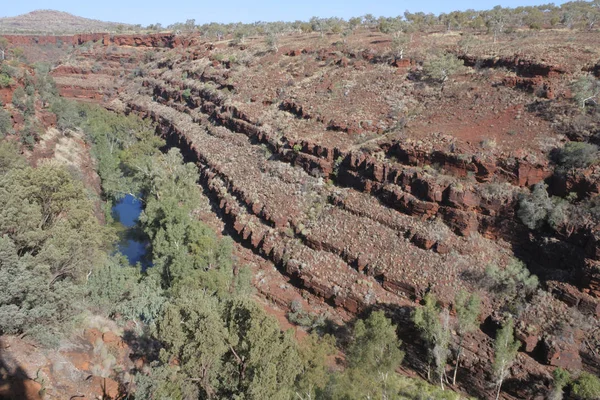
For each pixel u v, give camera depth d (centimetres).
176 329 2173
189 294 2809
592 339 2888
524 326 3094
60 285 2681
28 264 2619
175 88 9831
